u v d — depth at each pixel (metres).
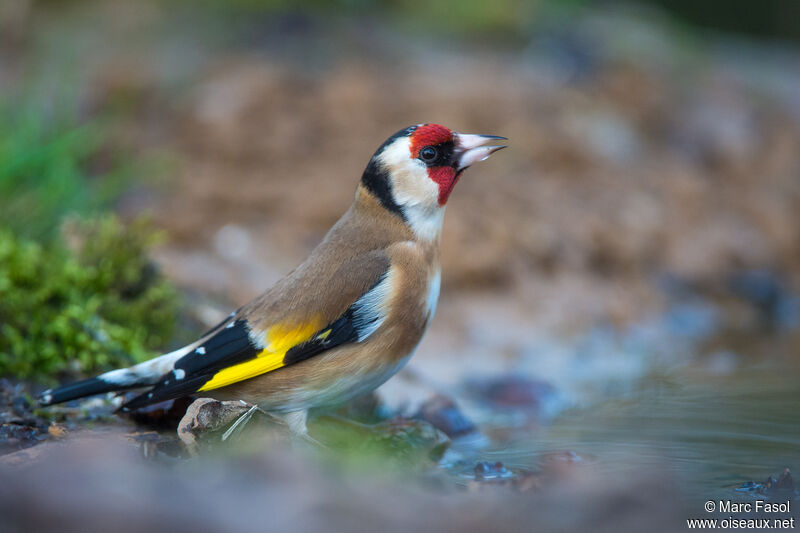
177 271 11.52
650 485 5.01
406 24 20.61
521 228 13.82
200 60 17.41
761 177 17.73
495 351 11.82
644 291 13.85
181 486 4.72
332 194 14.07
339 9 19.83
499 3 21.14
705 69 21.09
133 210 13.33
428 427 7.70
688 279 14.41
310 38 18.52
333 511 4.53
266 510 4.45
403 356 7.39
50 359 8.59
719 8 28.81
